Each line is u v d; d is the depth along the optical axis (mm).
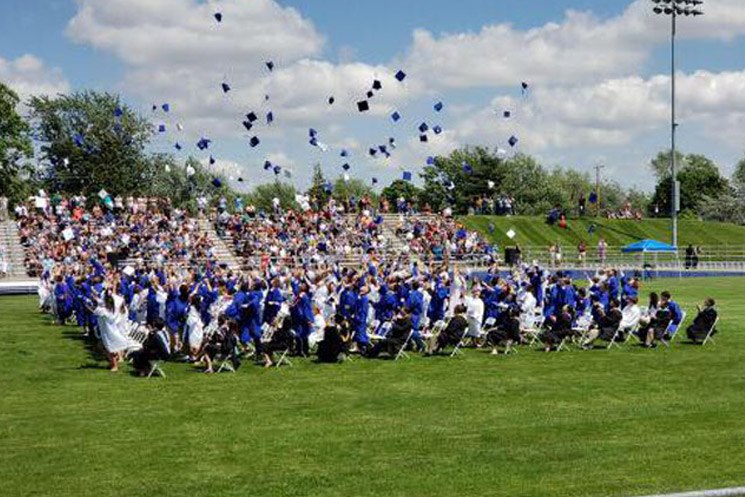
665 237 76750
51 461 11680
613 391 16391
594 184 124188
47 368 19297
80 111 77500
